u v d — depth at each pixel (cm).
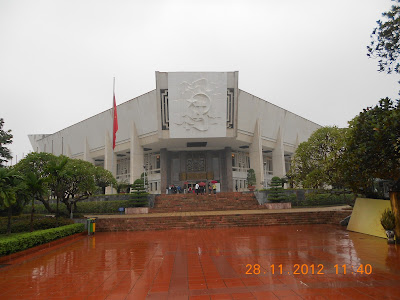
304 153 2047
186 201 2570
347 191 1612
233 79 3038
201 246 1069
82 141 4312
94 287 609
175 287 586
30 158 1686
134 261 851
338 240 1109
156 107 3105
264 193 2495
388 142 862
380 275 629
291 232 1387
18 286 638
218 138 3194
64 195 1803
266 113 3662
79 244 1241
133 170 3425
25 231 1413
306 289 547
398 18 757
